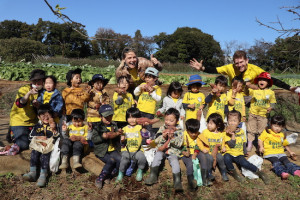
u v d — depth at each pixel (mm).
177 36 64062
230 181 4504
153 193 4129
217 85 5012
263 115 5273
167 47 64938
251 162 4676
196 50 62031
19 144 4598
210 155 4449
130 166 4402
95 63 30234
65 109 4949
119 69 5500
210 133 4652
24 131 4680
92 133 4441
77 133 4441
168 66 33062
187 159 4395
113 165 4301
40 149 4258
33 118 4828
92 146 4797
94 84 5094
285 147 5035
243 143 4727
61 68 18625
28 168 4473
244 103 5445
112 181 4348
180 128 4535
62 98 4840
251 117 5387
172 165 4238
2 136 5730
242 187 4336
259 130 5309
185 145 4438
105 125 4355
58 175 4418
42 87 4836
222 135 4645
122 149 4395
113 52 60750
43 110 4387
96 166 4535
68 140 4395
